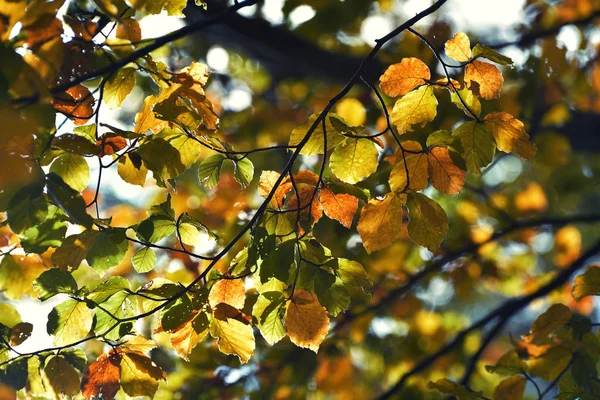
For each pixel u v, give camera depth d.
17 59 2.36
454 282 4.16
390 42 4.18
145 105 2.54
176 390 3.40
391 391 3.56
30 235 2.50
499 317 3.66
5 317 2.60
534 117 3.82
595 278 2.75
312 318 2.51
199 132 2.52
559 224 4.13
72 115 2.51
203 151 3.90
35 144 2.43
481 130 2.49
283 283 2.52
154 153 2.49
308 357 3.60
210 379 3.43
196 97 2.52
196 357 3.35
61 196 2.43
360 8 3.96
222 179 3.48
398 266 4.04
